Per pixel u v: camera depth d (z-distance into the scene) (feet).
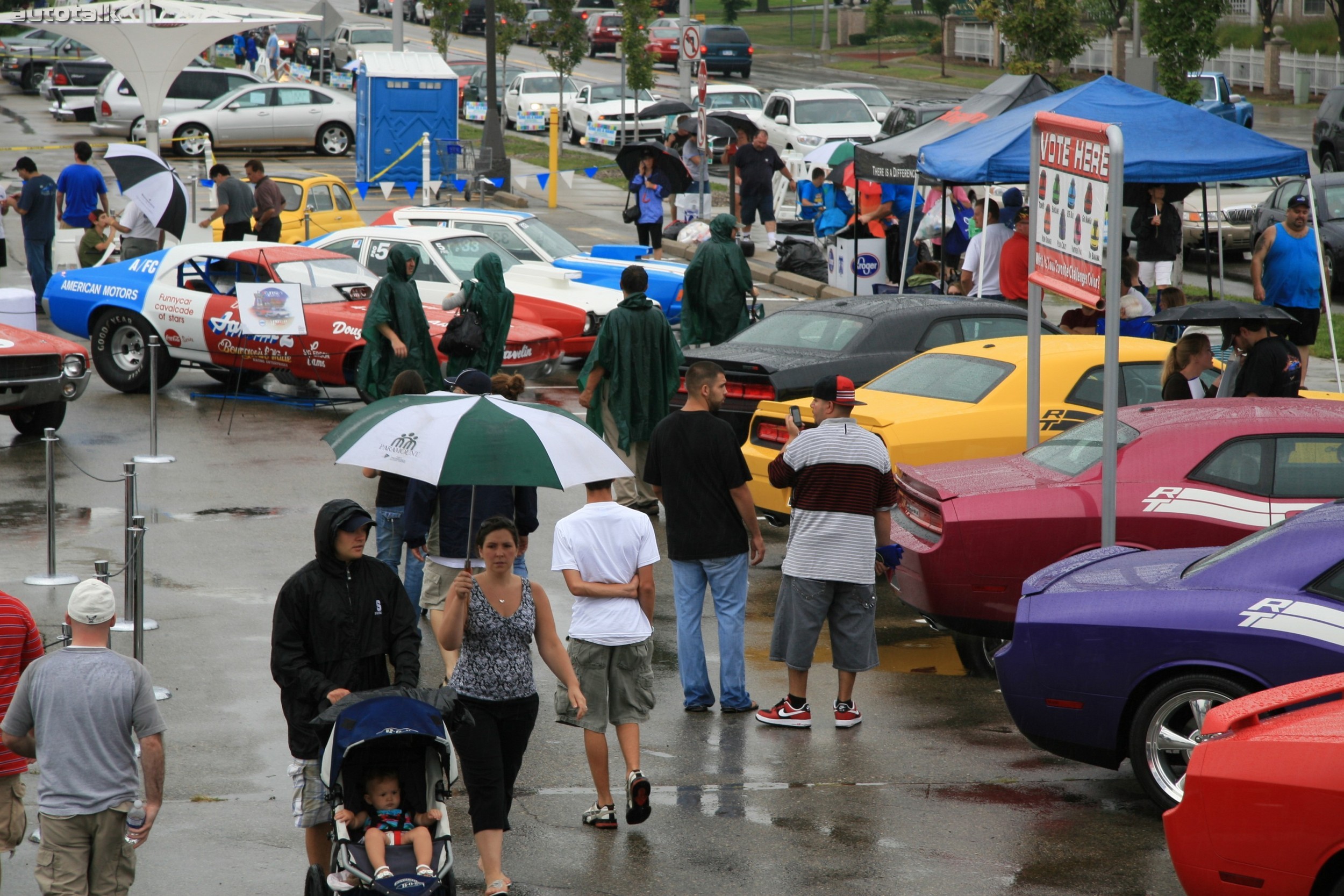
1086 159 63.67
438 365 97.09
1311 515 52.47
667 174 187.62
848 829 50.21
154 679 63.26
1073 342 84.28
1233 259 198.08
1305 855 39.29
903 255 152.35
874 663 60.23
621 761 56.54
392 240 132.26
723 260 107.14
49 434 75.15
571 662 50.42
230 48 492.13
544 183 219.00
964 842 49.16
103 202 160.56
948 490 66.39
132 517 68.69
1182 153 102.78
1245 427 63.98
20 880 46.55
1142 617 51.03
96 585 41.81
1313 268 116.88
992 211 161.48
